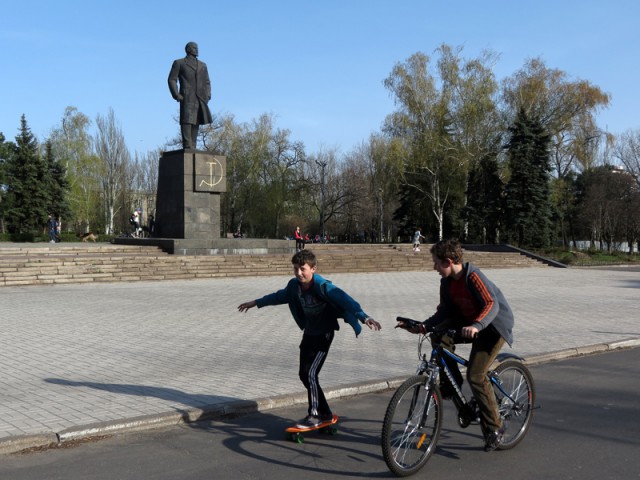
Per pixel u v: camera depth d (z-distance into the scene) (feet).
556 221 179.01
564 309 54.39
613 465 16.85
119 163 215.10
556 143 174.91
